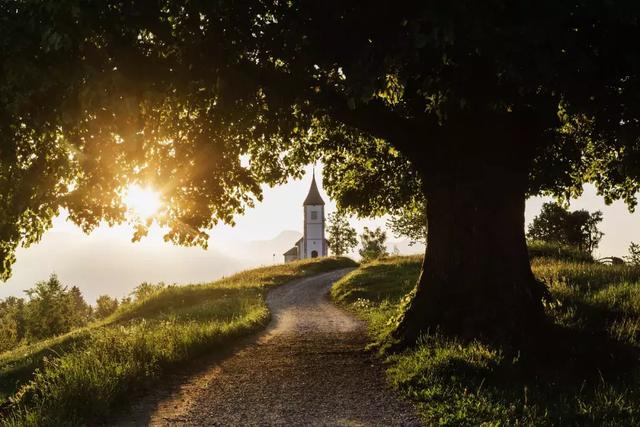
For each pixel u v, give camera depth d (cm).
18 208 1055
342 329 1622
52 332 5562
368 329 1495
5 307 8244
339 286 3177
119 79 703
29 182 1052
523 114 1038
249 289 3372
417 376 870
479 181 1057
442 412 714
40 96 803
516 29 641
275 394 845
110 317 3103
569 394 799
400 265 3516
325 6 727
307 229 12444
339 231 11556
